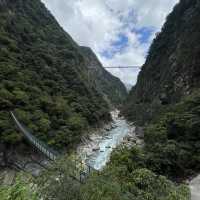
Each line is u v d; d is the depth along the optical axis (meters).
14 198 7.49
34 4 112.38
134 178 23.66
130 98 154.50
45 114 55.66
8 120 47.25
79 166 14.20
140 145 52.91
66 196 10.84
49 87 71.00
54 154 39.47
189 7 97.94
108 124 93.12
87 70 122.00
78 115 69.19
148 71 116.94
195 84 62.41
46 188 10.75
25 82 61.66
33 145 43.44
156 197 19.97
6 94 51.59
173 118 46.78
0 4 81.31
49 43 96.75
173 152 36.22
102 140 70.31
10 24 78.25
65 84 80.12
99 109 89.06
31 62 73.75
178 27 99.25
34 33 89.69
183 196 20.19
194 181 29.84
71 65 94.19
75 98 77.94
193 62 67.31
